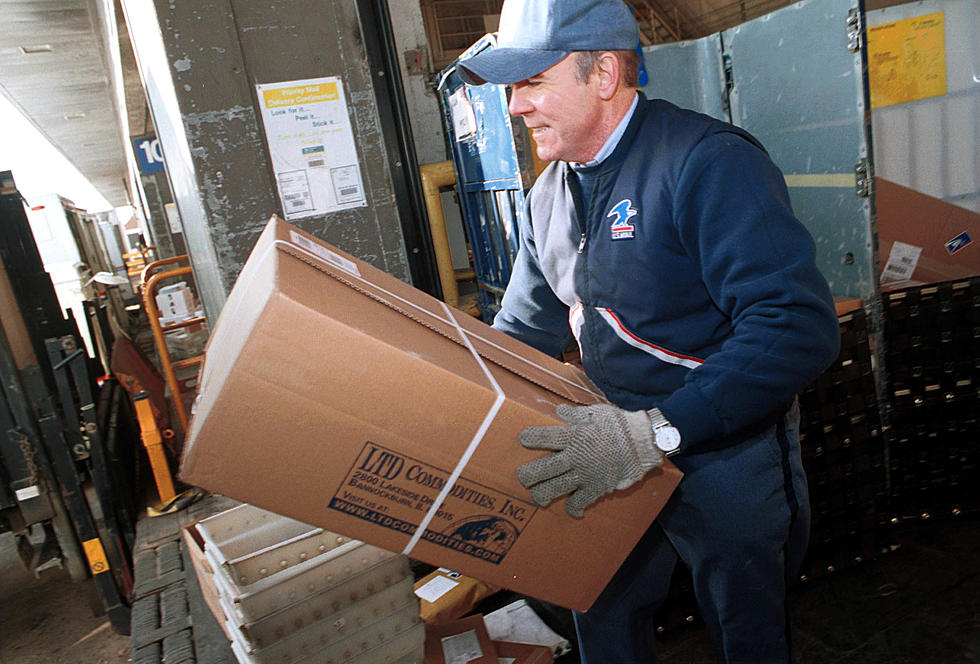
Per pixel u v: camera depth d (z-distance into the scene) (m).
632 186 1.09
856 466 2.04
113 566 2.55
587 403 1.07
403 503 0.86
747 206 0.97
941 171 2.77
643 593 1.33
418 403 0.82
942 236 2.67
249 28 1.75
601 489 0.89
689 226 1.04
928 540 2.20
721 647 1.30
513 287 1.47
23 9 4.97
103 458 2.48
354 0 1.88
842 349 1.98
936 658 1.69
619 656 1.37
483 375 0.91
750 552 1.17
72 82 7.84
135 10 2.13
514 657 1.62
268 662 1.27
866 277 2.06
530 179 2.40
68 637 2.61
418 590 2.02
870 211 2.00
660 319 1.15
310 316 0.76
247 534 1.46
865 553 2.10
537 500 0.89
